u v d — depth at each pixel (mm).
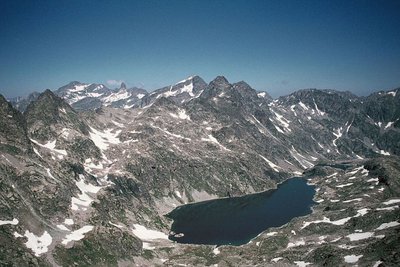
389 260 154875
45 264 170000
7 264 159625
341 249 183875
